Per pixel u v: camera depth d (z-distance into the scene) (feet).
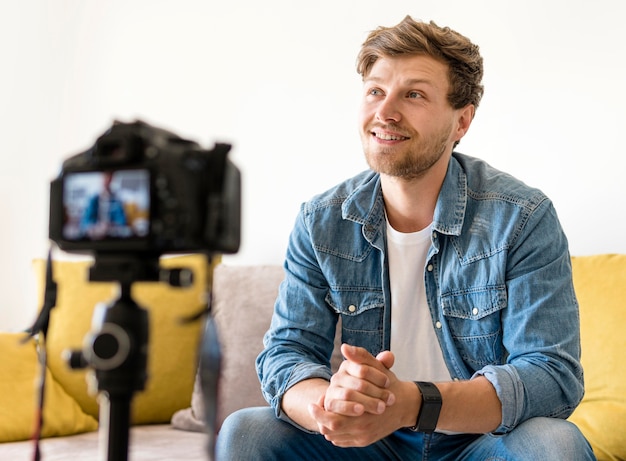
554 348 4.52
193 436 6.45
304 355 5.00
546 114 6.91
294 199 8.25
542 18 6.96
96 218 2.66
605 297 5.71
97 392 2.67
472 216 4.97
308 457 4.73
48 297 3.03
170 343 7.11
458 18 7.43
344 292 5.14
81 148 9.75
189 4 9.15
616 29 6.58
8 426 6.18
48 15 9.87
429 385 4.26
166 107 9.23
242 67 8.72
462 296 4.90
